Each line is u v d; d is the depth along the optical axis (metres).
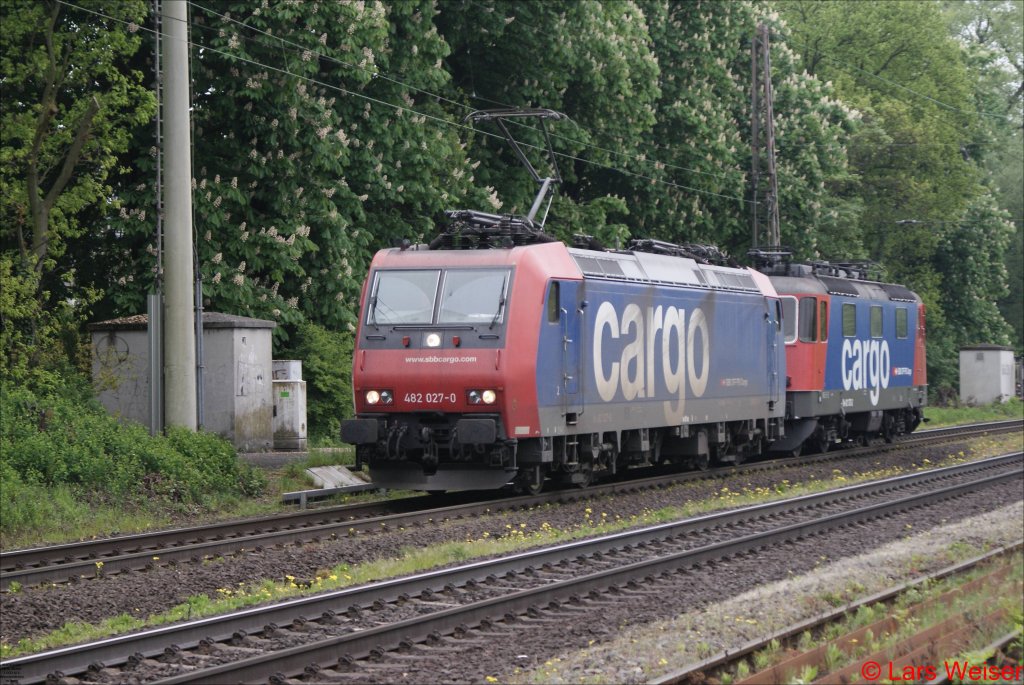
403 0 32.81
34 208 26.34
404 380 21.72
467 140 37.19
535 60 38.22
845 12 66.06
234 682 10.04
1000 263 70.44
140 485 21.41
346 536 18.22
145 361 27.23
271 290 30.69
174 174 23.98
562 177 41.50
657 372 25.83
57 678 10.00
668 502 23.44
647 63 40.56
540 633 12.09
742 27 48.44
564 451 23.08
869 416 36.94
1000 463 31.98
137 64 30.66
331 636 11.72
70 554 16.62
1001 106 81.19
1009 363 63.88
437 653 11.28
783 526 19.78
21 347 24.53
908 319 39.69
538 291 21.92
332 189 31.38
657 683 10.18
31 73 26.95
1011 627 12.50
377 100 32.19
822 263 35.72
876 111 61.66
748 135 51.34
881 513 21.48
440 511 20.25
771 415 31.00
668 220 44.56
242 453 27.09
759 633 12.25
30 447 20.73
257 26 29.30
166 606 13.70
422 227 34.62
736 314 29.20
